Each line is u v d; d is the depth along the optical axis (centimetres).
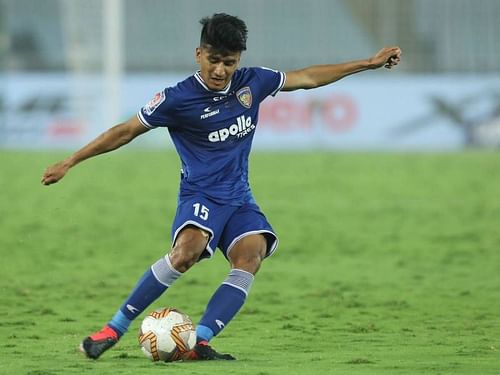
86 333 2881
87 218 6359
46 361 2316
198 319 3253
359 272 4403
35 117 12619
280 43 14438
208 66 2286
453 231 5825
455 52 14100
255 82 2409
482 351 2505
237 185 2416
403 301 3578
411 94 12519
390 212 6762
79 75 12769
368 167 10162
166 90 2355
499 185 8538
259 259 2402
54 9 14475
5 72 14288
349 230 5878
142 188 8306
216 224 2366
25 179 8894
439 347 2584
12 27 14488
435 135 12500
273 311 3353
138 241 5391
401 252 5038
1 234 5600
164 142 13500
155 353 2273
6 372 2136
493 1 14088
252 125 2425
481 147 12475
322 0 14450
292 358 2377
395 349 2552
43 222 6156
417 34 14225
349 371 2155
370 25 14312
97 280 4109
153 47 14612
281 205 7138
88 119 12612
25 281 4059
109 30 12119
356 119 12588
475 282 4106
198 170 2389
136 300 2312
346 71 2495
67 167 2311
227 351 2514
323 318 3200
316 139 12656
